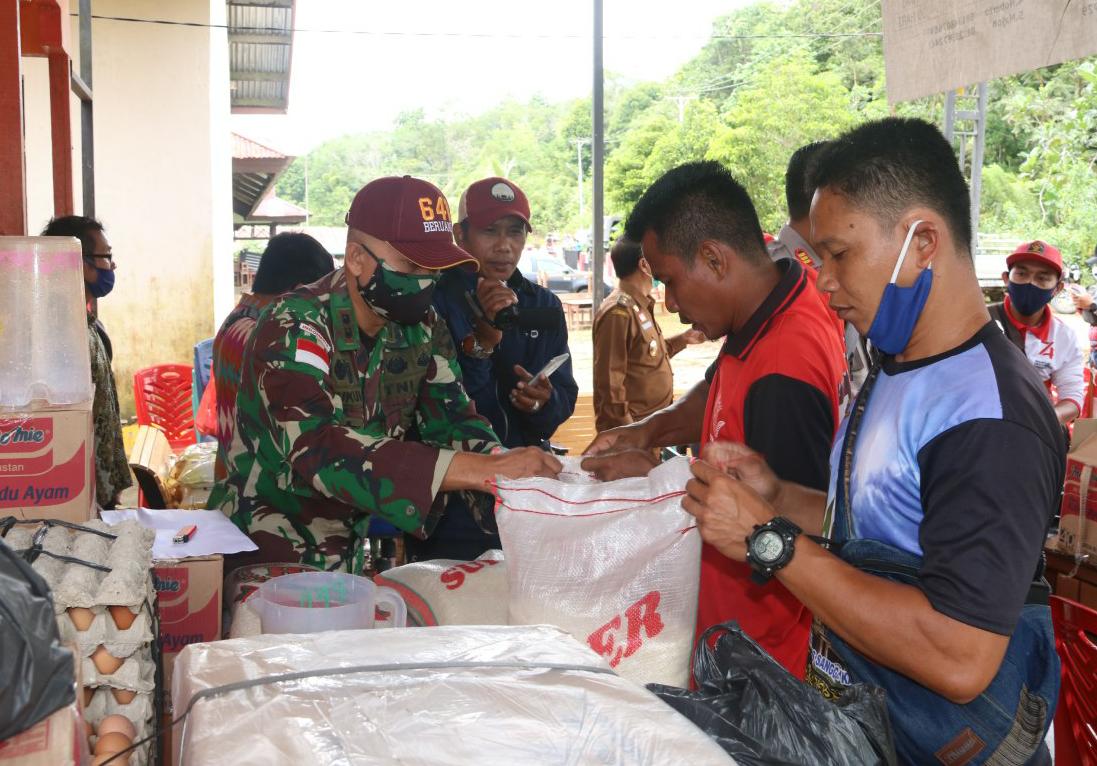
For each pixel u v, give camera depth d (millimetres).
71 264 1681
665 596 1668
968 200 1433
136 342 9336
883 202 1399
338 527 2115
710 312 2088
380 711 966
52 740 855
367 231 2008
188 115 9273
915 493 1385
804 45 39250
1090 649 2078
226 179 10984
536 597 1664
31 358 1654
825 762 1172
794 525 1440
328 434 1901
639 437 2525
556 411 3324
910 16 2523
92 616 1155
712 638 1380
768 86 30453
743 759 1155
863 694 1317
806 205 2803
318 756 884
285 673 1039
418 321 2102
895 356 1487
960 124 9562
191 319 9430
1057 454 1334
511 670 1076
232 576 1939
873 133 1439
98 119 9086
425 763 888
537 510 1686
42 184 8297
